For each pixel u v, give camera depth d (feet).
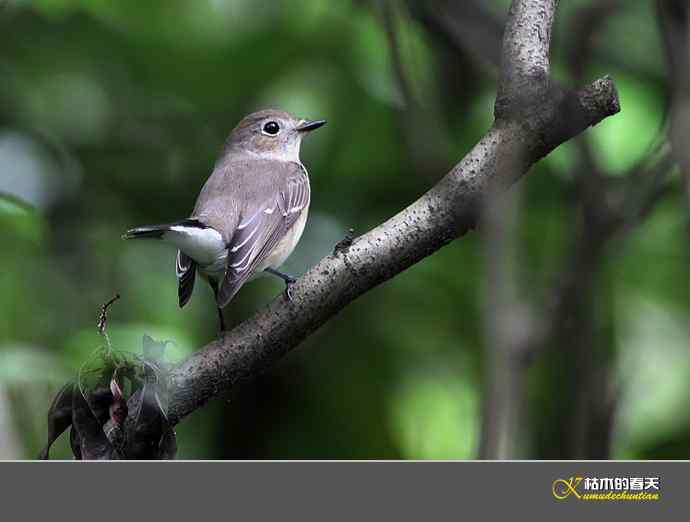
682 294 40.60
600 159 32.94
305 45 38.65
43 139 39.86
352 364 39.11
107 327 30.04
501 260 27.25
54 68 39.96
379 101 38.19
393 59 31.50
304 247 39.78
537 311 27.99
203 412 38.34
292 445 38.22
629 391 38.06
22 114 39.65
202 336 37.65
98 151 40.73
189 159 41.60
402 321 39.73
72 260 38.45
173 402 19.30
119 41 39.47
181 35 38.75
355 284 19.12
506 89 17.97
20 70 39.70
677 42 25.93
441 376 39.19
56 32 39.58
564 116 17.69
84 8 38.04
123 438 17.85
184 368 19.33
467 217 18.56
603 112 17.54
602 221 29.09
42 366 27.32
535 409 34.24
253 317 19.51
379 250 18.88
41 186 39.40
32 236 31.89
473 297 39.70
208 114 40.98
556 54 34.30
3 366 26.94
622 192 29.37
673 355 40.09
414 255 18.93
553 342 30.86
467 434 38.65
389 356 39.22
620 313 40.37
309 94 38.70
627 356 39.78
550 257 38.14
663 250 40.09
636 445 38.40
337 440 38.40
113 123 40.65
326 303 19.25
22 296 34.65
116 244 39.52
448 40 37.01
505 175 18.13
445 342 39.70
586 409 30.30
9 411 28.35
